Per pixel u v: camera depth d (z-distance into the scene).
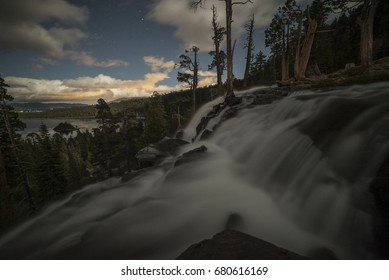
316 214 4.80
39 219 6.95
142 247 4.79
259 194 6.13
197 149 9.88
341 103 7.44
